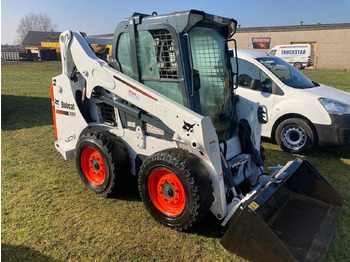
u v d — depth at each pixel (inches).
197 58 127.3
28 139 247.4
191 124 113.0
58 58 1563.7
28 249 114.7
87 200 149.4
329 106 200.1
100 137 142.8
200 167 114.3
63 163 197.0
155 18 121.3
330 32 1349.7
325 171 187.5
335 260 108.3
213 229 126.1
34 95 467.8
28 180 171.3
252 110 152.2
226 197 127.7
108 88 139.1
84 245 116.7
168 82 125.5
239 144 151.9
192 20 113.3
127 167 144.4
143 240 119.3
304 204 135.7
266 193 113.6
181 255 111.0
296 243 111.0
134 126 141.8
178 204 121.7
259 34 1498.5
